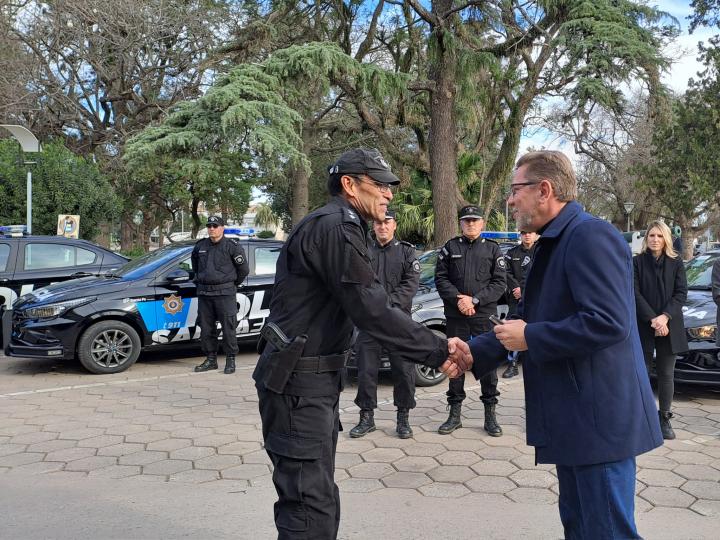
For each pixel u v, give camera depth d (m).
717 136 19.58
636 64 15.21
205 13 21.14
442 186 16.14
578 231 2.19
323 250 2.26
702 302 6.20
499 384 6.96
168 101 22.73
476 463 4.37
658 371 4.91
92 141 23.22
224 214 26.92
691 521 3.43
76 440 4.90
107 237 22.44
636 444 2.14
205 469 4.26
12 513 3.54
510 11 16.38
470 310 5.04
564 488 2.39
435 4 16.16
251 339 8.41
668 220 23.78
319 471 2.34
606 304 2.06
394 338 2.35
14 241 9.34
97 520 3.45
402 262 4.93
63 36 20.41
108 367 7.43
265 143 14.70
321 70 15.16
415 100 19.39
